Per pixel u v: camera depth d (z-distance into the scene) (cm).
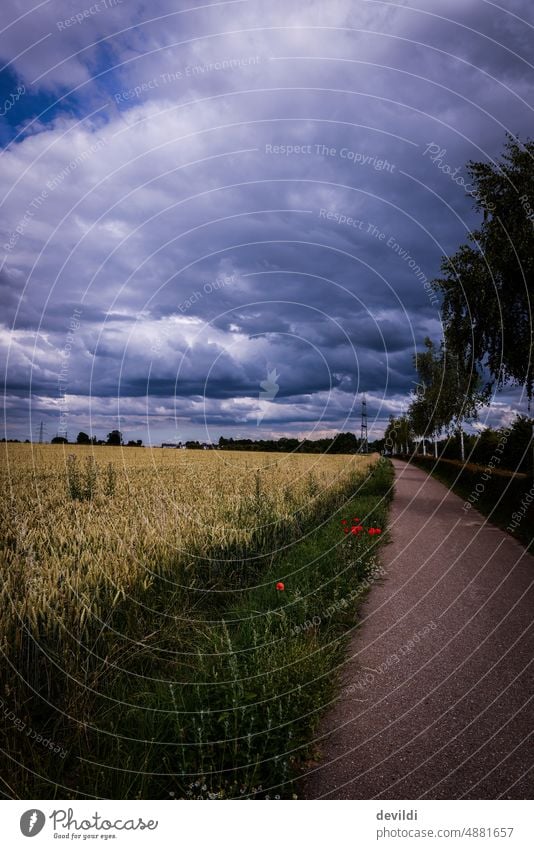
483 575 693
